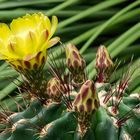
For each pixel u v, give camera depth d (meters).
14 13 0.91
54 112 0.49
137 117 0.50
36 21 0.48
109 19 0.86
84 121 0.47
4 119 0.51
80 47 0.90
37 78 0.49
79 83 0.52
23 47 0.47
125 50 0.88
